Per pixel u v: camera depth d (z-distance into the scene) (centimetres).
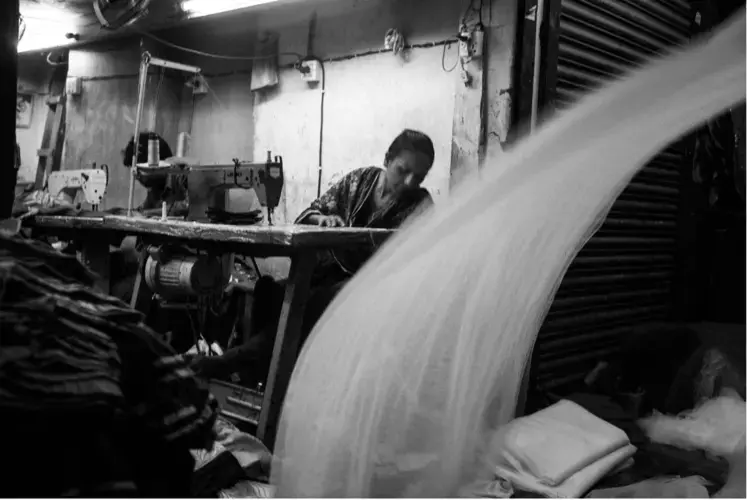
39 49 716
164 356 160
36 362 128
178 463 149
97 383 130
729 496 234
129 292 425
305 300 279
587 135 348
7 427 117
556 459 236
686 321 452
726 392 324
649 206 423
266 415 265
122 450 134
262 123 557
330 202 426
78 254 419
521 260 325
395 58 455
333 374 272
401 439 245
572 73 355
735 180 454
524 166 337
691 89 368
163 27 602
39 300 144
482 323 303
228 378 345
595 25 369
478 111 394
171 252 346
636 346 393
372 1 465
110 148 660
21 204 443
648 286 435
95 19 609
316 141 514
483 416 267
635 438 300
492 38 389
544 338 351
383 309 298
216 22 571
